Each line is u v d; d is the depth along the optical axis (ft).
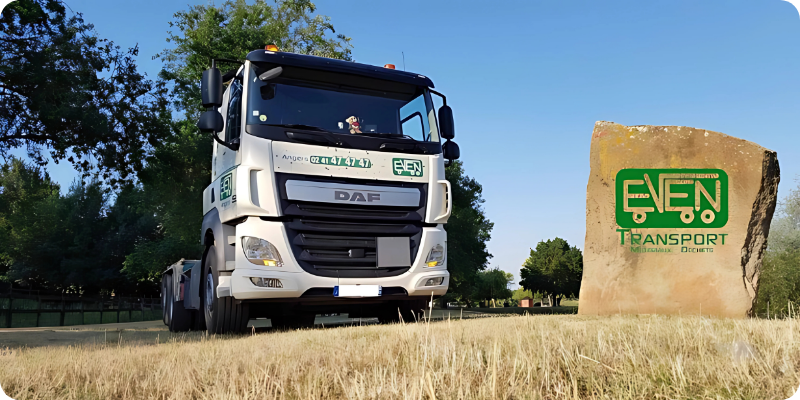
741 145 24.14
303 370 9.95
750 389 7.92
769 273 43.47
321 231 23.06
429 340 11.95
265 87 23.82
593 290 24.80
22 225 172.55
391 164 24.44
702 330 12.57
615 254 24.80
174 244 111.65
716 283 23.53
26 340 21.84
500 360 9.23
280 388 8.50
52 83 63.00
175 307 34.86
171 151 73.61
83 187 178.60
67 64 65.77
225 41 79.92
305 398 8.08
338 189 23.30
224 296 23.62
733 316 23.06
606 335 12.17
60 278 173.17
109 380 9.89
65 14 67.00
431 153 25.57
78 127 65.41
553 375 8.61
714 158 24.39
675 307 23.85
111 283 176.35
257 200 22.50
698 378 8.45
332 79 25.03
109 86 70.18
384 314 29.53
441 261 25.00
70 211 179.73
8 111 65.05
